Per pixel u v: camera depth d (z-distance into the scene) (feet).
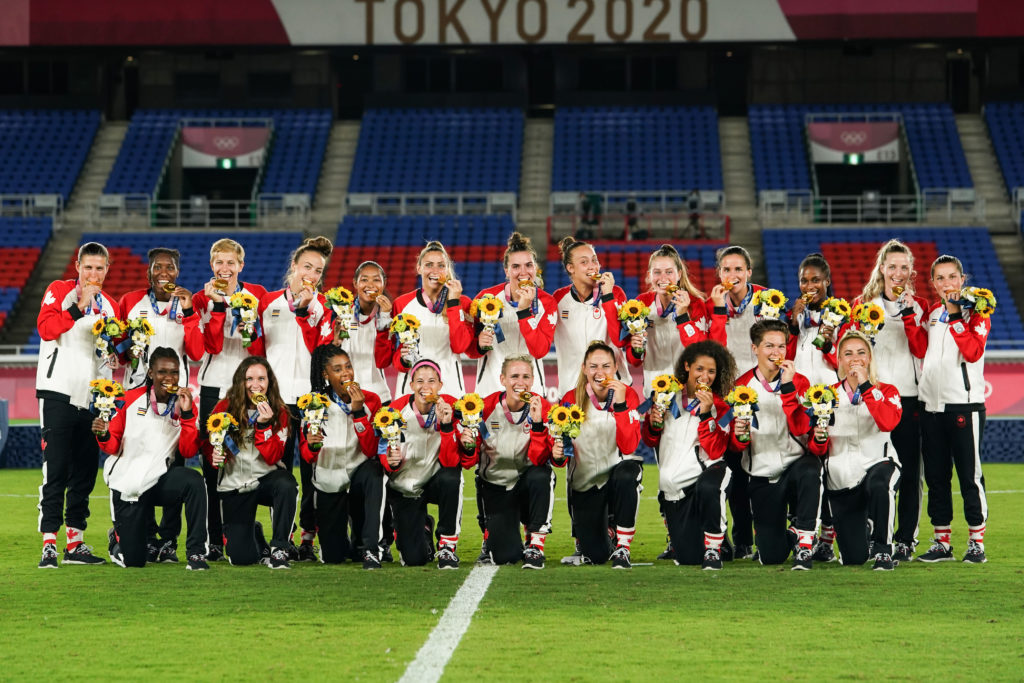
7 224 87.61
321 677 15.38
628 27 88.28
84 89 101.19
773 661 16.08
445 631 17.85
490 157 96.22
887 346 24.77
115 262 84.28
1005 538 27.91
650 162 94.89
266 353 25.64
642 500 37.65
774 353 23.54
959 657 16.28
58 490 24.12
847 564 23.77
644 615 18.93
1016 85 97.76
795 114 97.91
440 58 101.55
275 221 91.50
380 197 91.71
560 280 81.20
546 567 23.80
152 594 20.79
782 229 86.38
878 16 87.25
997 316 77.56
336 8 88.94
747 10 87.97
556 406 22.80
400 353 24.34
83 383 24.31
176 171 96.43
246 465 23.84
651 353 26.11
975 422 24.27
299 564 24.32
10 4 89.35
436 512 34.37
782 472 23.67
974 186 92.07
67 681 15.30
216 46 89.40
